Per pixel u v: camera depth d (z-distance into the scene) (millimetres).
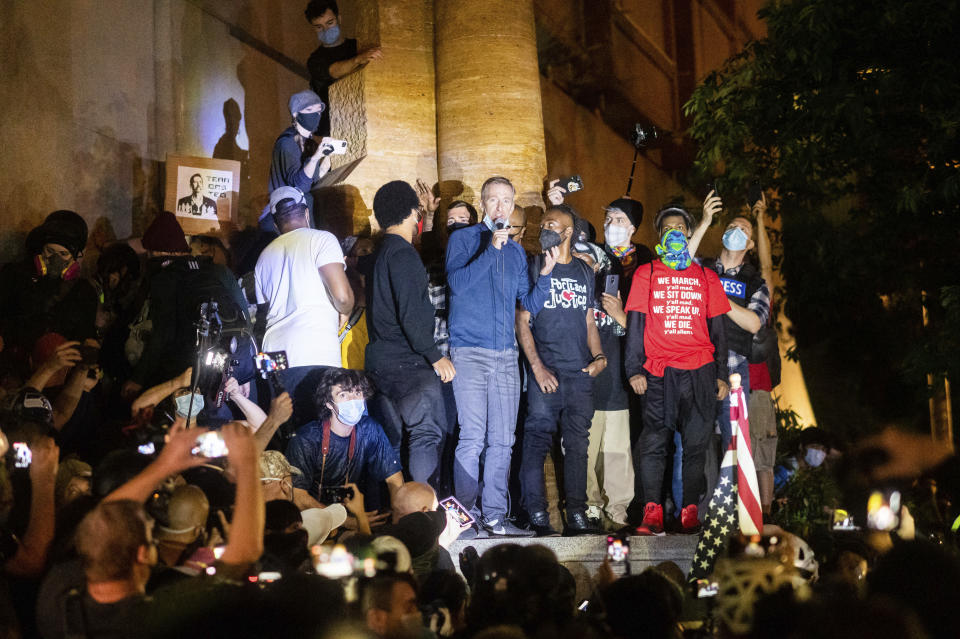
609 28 14500
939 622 3209
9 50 7551
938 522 8711
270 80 10523
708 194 7605
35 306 6672
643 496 7008
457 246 6824
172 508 3713
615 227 7594
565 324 6836
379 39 8781
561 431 7043
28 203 7621
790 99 9680
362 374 6035
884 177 10148
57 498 4363
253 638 2783
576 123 14641
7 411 4668
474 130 8516
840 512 6477
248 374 6215
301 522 4320
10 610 3566
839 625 2508
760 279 7793
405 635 3342
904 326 13148
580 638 3260
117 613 3148
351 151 8711
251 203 10070
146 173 8867
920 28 8898
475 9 8680
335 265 6512
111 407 6832
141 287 7363
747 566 4113
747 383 7527
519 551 3623
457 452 6617
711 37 18078
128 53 8742
